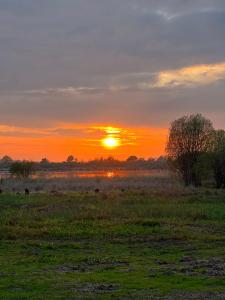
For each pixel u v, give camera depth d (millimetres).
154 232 24828
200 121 69750
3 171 142500
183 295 12039
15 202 39531
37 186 63719
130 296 11922
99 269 15680
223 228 26453
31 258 18000
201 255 18562
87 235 24016
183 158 69188
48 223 27750
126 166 180375
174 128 70250
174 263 16797
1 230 24797
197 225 27500
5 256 18562
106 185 65688
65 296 11945
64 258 17938
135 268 15789
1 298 11758
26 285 13242
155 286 13000
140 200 41406
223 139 69562
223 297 11812
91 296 11922
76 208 34906
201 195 46062
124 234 24234
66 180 78438
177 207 36062
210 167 64750
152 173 115750
